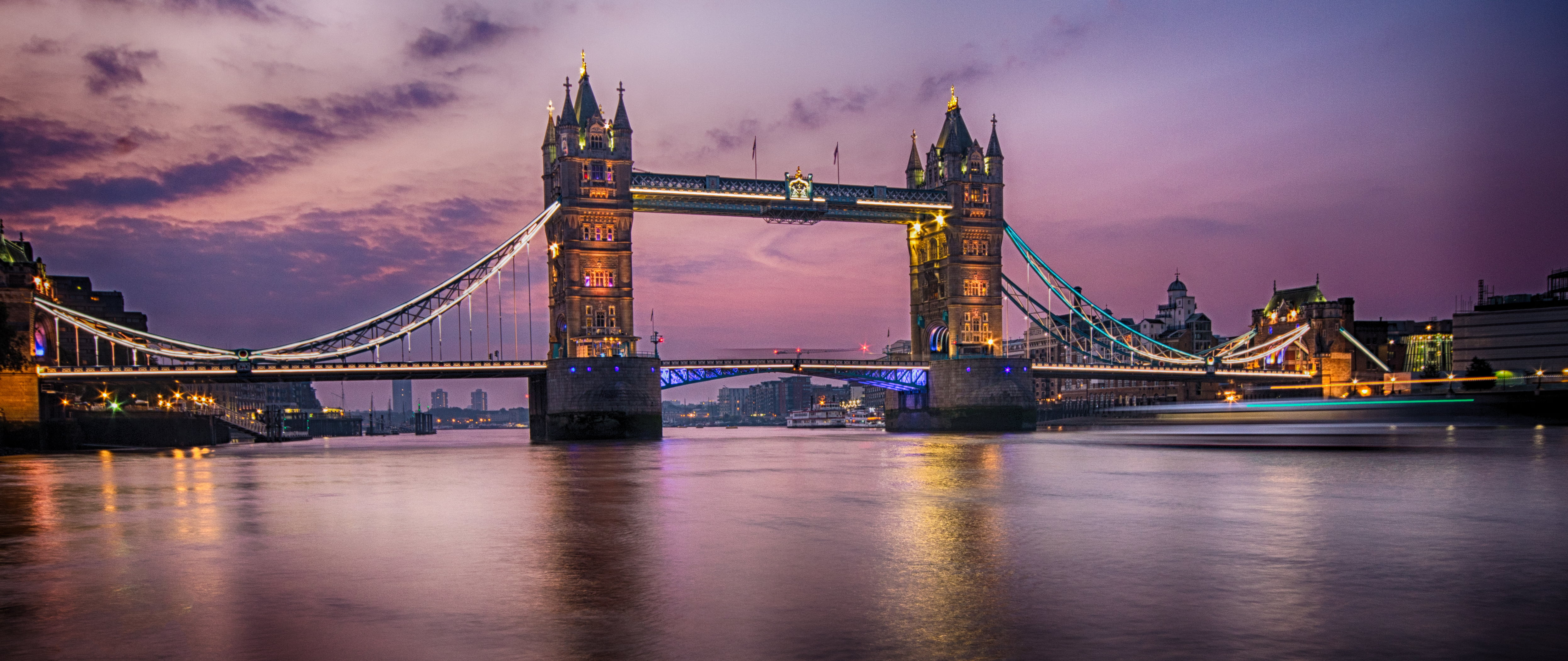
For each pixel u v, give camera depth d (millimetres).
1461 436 92250
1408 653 14820
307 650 15516
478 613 17891
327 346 125375
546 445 119562
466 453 97312
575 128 130125
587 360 126312
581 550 25016
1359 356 190375
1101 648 15156
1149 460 62406
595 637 16125
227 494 44250
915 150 165250
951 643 15539
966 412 147250
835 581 20594
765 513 33375
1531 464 53594
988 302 152875
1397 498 36156
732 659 14805
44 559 24594
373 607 18469
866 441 123875
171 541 27750
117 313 172000
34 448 115688
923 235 161625
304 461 82625
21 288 117375
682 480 50188
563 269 131750
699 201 137500
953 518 31125
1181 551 24047
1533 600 18266
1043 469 54188
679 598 19031
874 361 152000
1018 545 25172
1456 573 20969
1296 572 21203
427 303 130500
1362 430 110750
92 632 16828
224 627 17047
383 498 41062
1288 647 15141
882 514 32469
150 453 114500
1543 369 149375
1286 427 107812
